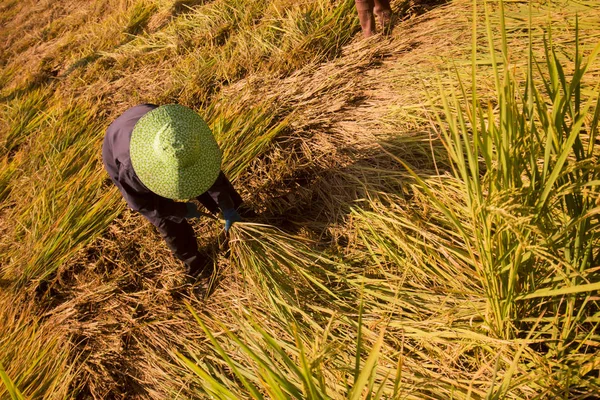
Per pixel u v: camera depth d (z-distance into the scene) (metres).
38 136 4.73
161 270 3.02
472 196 1.69
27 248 3.40
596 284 1.44
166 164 1.89
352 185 2.94
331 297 2.46
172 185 1.95
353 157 3.10
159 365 2.55
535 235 1.65
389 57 3.76
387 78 3.53
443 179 2.66
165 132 1.89
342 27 4.17
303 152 3.28
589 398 1.69
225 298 2.71
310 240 2.71
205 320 2.63
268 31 4.59
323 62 4.04
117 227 3.31
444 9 3.84
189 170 1.93
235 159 3.26
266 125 3.47
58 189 3.83
